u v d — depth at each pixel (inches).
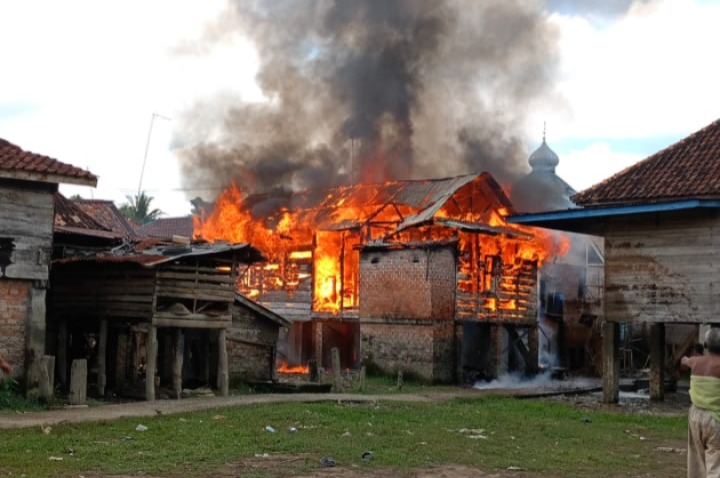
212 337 1069.1
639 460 603.5
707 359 403.5
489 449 627.2
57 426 664.4
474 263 1413.6
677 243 993.5
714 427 390.0
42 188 860.0
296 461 548.4
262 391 1076.5
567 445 671.1
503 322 1423.5
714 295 956.6
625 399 1139.9
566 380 1503.4
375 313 1385.3
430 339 1307.8
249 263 997.8
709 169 1007.6
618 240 1048.2
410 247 1341.0
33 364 838.5
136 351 1079.6
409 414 845.2
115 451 563.5
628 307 1031.6
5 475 478.3
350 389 1117.1
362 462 554.3
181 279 925.2
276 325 1146.0
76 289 976.9
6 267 828.0
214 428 686.5
